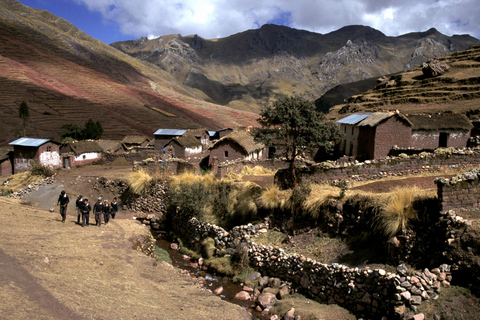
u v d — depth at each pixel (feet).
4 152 170.60
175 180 94.89
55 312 29.19
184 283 53.11
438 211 46.03
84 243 58.75
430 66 244.83
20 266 38.34
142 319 33.83
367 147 102.06
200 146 208.23
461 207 45.96
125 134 377.50
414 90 224.94
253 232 67.97
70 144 181.78
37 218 71.56
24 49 596.29
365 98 243.60
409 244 46.57
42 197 110.93
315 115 70.90
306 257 56.85
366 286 44.37
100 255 54.08
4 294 29.81
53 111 388.78
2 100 378.53
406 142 100.01
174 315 37.91
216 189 86.07
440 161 75.97
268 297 52.54
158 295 44.32
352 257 52.39
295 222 64.69
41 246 50.31
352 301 45.44
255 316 48.57
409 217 47.83
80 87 520.83
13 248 45.11
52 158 169.17
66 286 36.50
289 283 55.21
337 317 43.83
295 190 64.85
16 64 508.94
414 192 52.11
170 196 92.68
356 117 114.62
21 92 416.67
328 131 70.69
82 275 43.24
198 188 85.51
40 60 578.66
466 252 40.34
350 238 55.88
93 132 297.53
